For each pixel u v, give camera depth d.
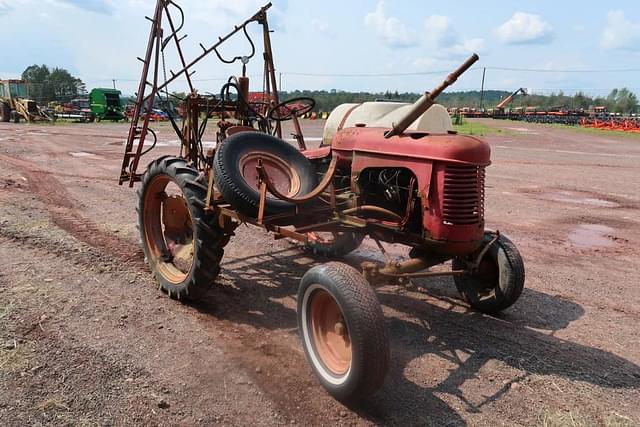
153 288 4.73
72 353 3.51
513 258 4.20
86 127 26.23
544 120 53.38
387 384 3.36
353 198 4.16
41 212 7.24
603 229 7.49
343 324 3.18
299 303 3.45
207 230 4.15
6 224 6.46
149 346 3.69
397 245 6.41
